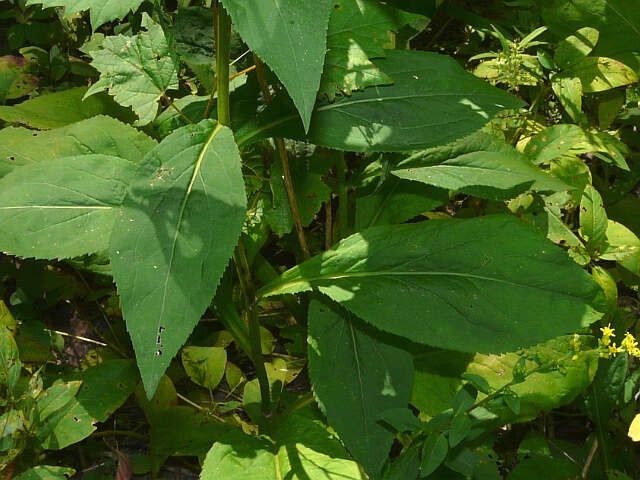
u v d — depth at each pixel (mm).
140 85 603
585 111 833
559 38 879
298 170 708
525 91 860
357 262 620
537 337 579
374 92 641
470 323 586
